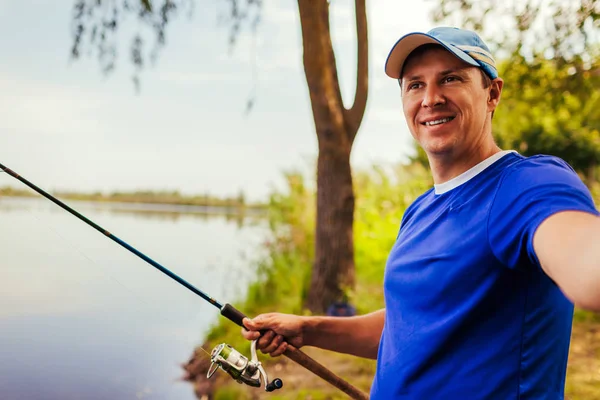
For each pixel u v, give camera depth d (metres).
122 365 3.17
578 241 1.10
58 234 2.37
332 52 6.32
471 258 1.39
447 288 1.43
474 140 1.55
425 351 1.46
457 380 1.41
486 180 1.44
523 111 9.30
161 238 10.16
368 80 6.45
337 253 6.41
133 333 2.81
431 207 1.58
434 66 1.58
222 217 15.28
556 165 1.31
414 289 1.50
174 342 2.94
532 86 6.59
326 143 6.40
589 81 6.35
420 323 1.48
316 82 6.26
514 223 1.28
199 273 7.25
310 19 6.09
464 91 1.55
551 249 1.15
